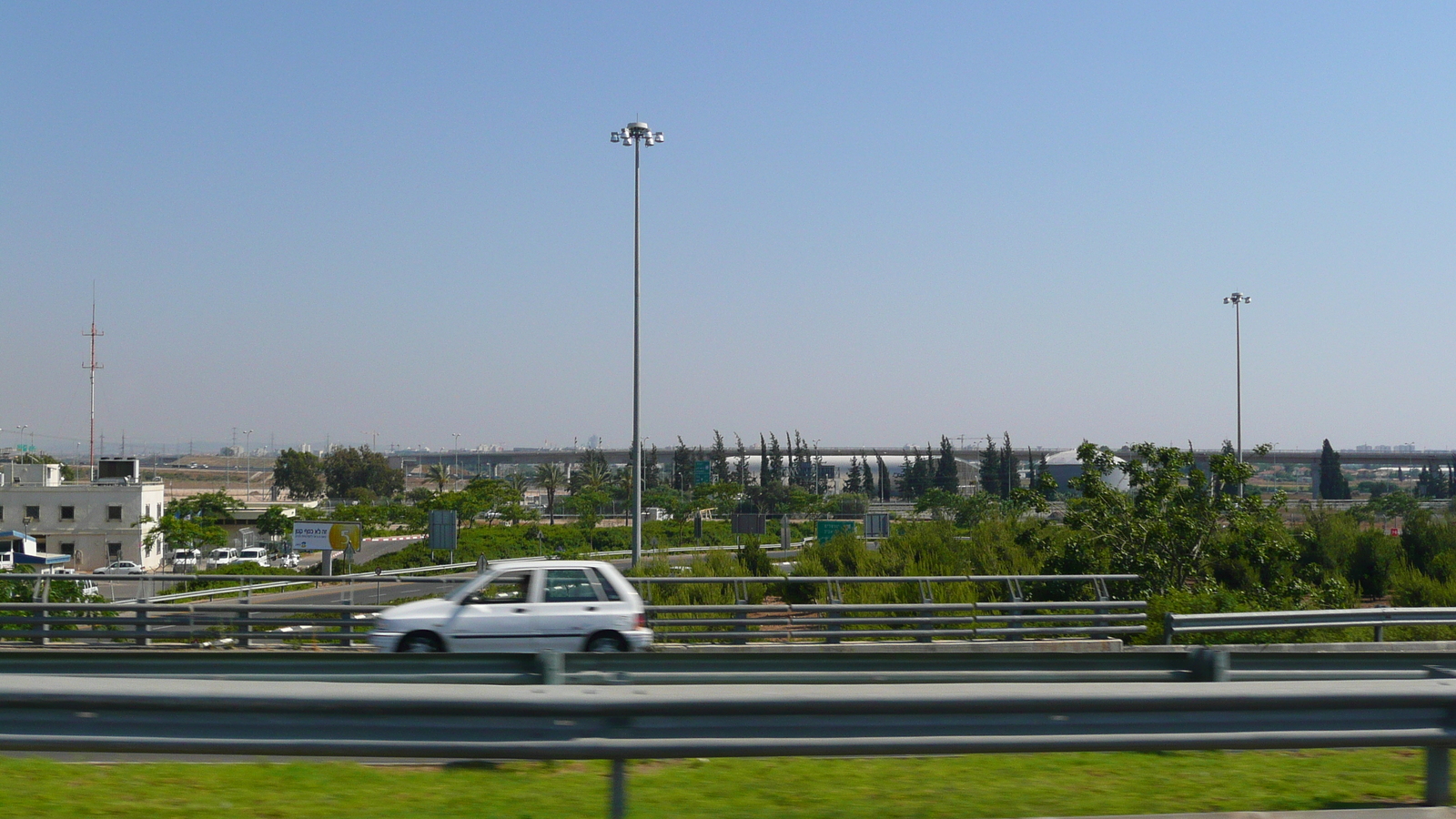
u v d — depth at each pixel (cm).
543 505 13788
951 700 535
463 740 519
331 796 578
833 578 1972
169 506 8888
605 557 4894
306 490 15738
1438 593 2748
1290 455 14288
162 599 2486
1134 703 546
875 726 539
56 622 1777
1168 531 2616
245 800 569
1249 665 748
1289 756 711
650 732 529
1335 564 3581
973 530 3594
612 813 530
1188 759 695
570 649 1434
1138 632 1905
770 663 750
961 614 2159
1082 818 538
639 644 1459
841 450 17250
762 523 5928
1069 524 2698
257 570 5909
